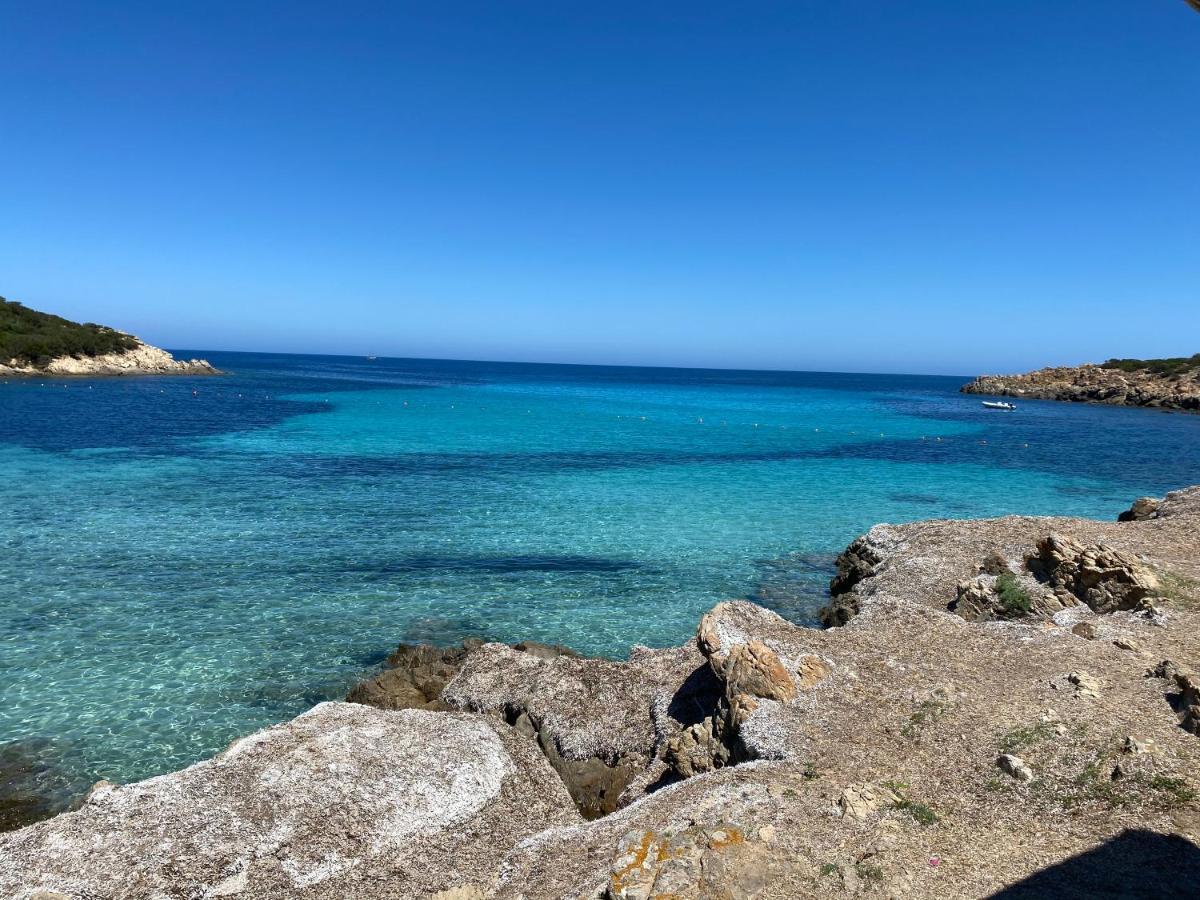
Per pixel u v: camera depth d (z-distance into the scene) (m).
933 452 67.12
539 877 10.87
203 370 156.50
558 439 69.31
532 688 18.14
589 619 24.62
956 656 16.84
